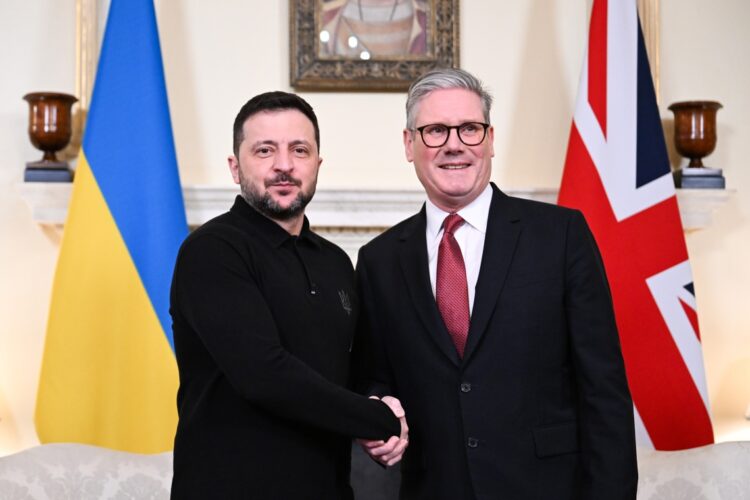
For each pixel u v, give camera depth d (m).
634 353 2.91
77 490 2.39
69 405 2.77
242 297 1.63
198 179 3.36
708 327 3.38
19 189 3.12
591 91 3.03
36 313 3.28
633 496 1.70
